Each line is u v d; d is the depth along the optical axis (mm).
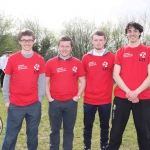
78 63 3676
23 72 3271
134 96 3145
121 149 4320
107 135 3922
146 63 3291
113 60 3781
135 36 3299
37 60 3359
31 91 3318
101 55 3768
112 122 3418
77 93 3688
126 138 4879
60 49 3564
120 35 28438
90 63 3766
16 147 4301
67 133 3691
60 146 4348
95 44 3727
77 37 30359
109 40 28922
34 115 3357
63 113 3672
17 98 3316
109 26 29156
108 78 3791
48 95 3600
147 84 3203
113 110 3416
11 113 3336
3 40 29312
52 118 3629
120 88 3342
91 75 3768
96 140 4750
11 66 3305
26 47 3283
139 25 3293
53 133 3672
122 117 3344
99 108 3826
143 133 3285
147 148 3336
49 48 31094
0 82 12453
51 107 3619
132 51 3344
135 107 3303
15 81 3303
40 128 5465
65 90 3559
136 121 3316
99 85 3738
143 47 3363
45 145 4414
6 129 3396
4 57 11898
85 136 3947
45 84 3471
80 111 7309
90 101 3799
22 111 3332
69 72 3580
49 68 3635
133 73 3283
